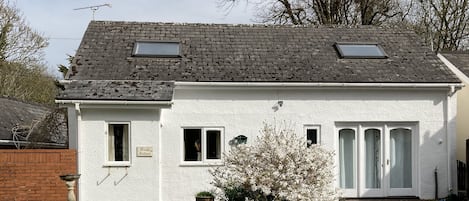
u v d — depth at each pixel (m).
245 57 15.00
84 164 12.36
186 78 13.62
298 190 9.36
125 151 12.63
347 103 14.23
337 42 16.20
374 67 14.77
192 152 13.86
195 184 13.65
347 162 14.51
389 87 14.08
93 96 12.14
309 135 14.21
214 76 13.80
